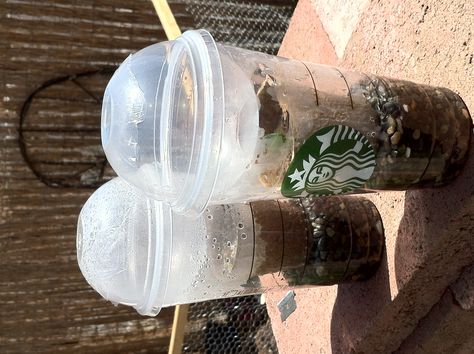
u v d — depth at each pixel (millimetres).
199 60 226
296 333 364
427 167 253
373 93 250
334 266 292
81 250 302
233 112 230
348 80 254
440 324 286
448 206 254
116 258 286
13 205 686
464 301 273
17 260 691
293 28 415
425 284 276
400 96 250
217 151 221
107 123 259
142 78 248
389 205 289
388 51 297
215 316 538
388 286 286
